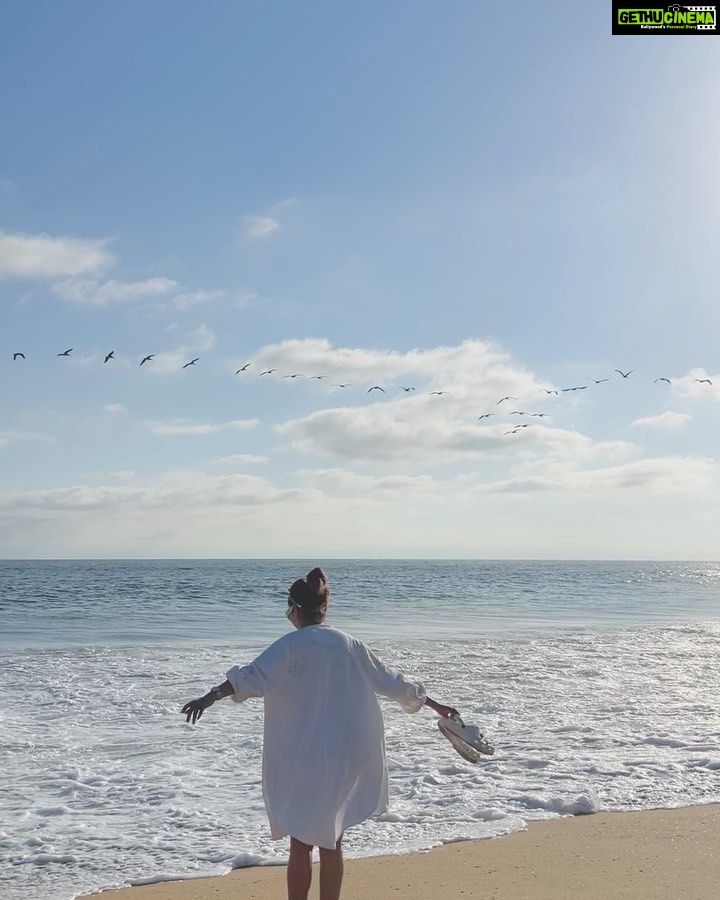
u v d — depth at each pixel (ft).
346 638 13.52
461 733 13.89
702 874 15.99
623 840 18.35
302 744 12.75
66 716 33.27
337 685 13.12
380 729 13.43
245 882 16.60
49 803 22.49
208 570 334.03
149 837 19.67
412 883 15.79
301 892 12.81
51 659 48.37
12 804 22.41
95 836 19.76
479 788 23.04
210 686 39.63
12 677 41.91
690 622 80.59
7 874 17.28
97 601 108.99
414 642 57.57
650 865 16.60
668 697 37.63
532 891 15.20
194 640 61.77
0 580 190.39
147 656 49.88
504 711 34.24
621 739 29.01
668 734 29.86
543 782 23.58
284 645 13.07
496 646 55.52
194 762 26.63
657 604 112.37
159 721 32.45
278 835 12.72
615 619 84.84
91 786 24.02
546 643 57.72
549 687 39.91
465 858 17.33
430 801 21.88
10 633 67.67
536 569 402.93
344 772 12.85
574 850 17.70
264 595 123.44
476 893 15.17
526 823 19.89
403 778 24.20
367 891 15.35
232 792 23.50
